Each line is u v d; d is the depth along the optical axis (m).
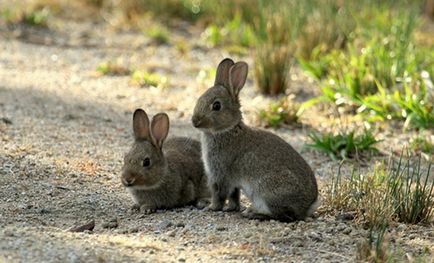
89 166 14.69
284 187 12.32
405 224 12.65
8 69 21.89
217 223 12.26
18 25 26.34
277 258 10.86
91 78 21.58
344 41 22.89
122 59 23.62
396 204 12.85
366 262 10.87
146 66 22.72
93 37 25.94
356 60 20.20
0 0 28.88
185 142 14.03
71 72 22.06
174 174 13.02
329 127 18.22
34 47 24.47
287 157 12.52
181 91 20.81
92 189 13.64
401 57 20.36
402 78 19.72
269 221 12.46
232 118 12.66
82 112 18.45
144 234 11.59
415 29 24.47
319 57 22.17
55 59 23.31
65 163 14.74
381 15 24.11
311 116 18.95
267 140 12.70
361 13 24.70
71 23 27.33
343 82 20.00
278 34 23.12
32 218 12.04
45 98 19.34
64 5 29.08
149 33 25.81
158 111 19.06
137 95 20.28
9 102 18.67
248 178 12.60
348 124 18.33
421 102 18.16
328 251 11.25
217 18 27.03
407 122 17.70
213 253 10.83
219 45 25.23
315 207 12.72
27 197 12.96
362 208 12.86
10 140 15.83
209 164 12.92
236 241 11.36
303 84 21.27
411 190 13.95
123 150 15.97
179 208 13.28
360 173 15.32
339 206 13.20
